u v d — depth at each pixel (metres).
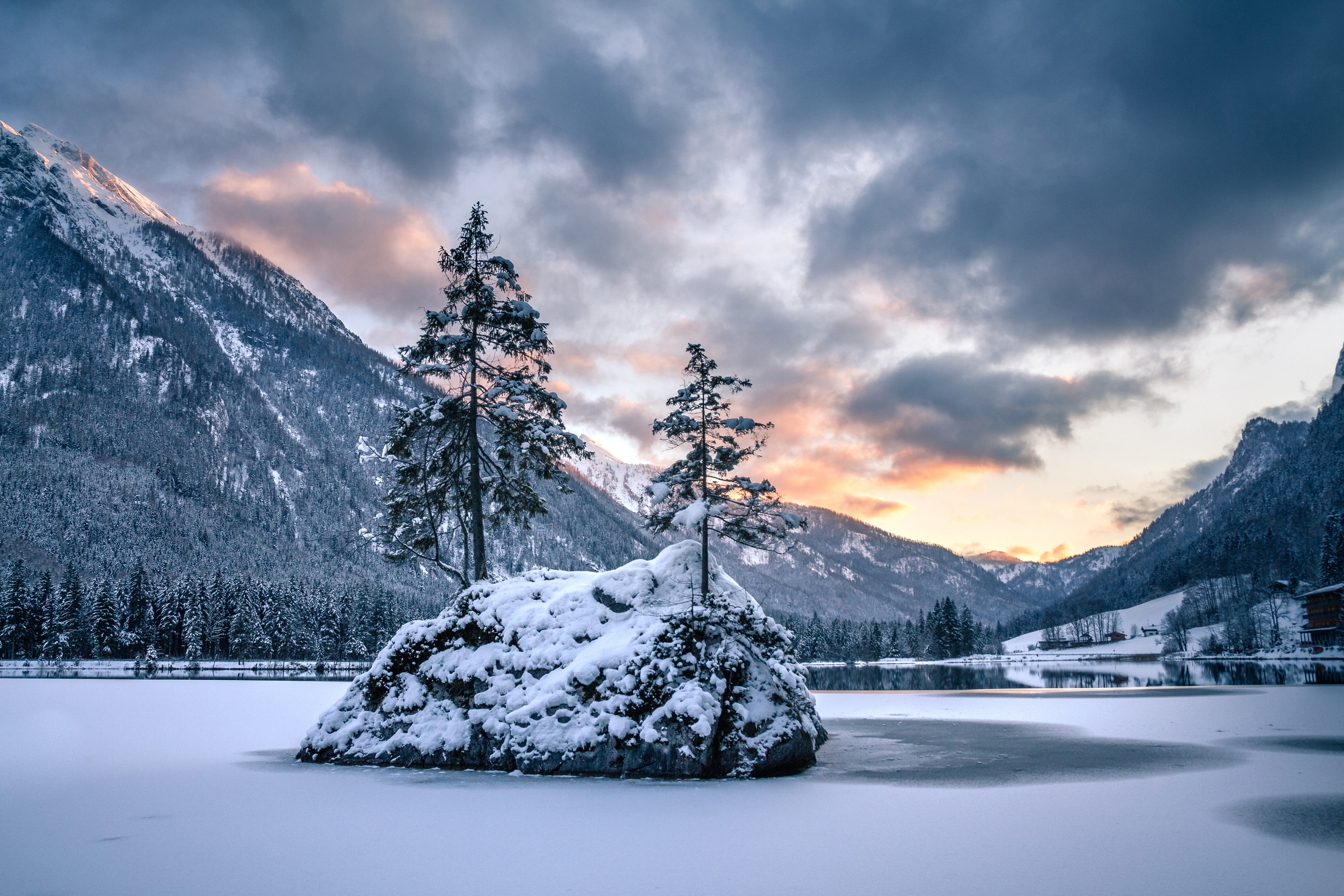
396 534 33.41
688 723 22.45
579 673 24.02
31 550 189.25
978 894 11.11
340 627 135.62
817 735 29.56
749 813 17.09
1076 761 25.17
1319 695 54.44
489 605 27.55
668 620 24.97
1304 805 17.52
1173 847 13.75
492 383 31.50
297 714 44.94
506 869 12.70
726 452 28.33
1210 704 48.41
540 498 33.75
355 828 15.74
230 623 132.50
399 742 25.34
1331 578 148.62
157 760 26.56
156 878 12.33
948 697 61.62
